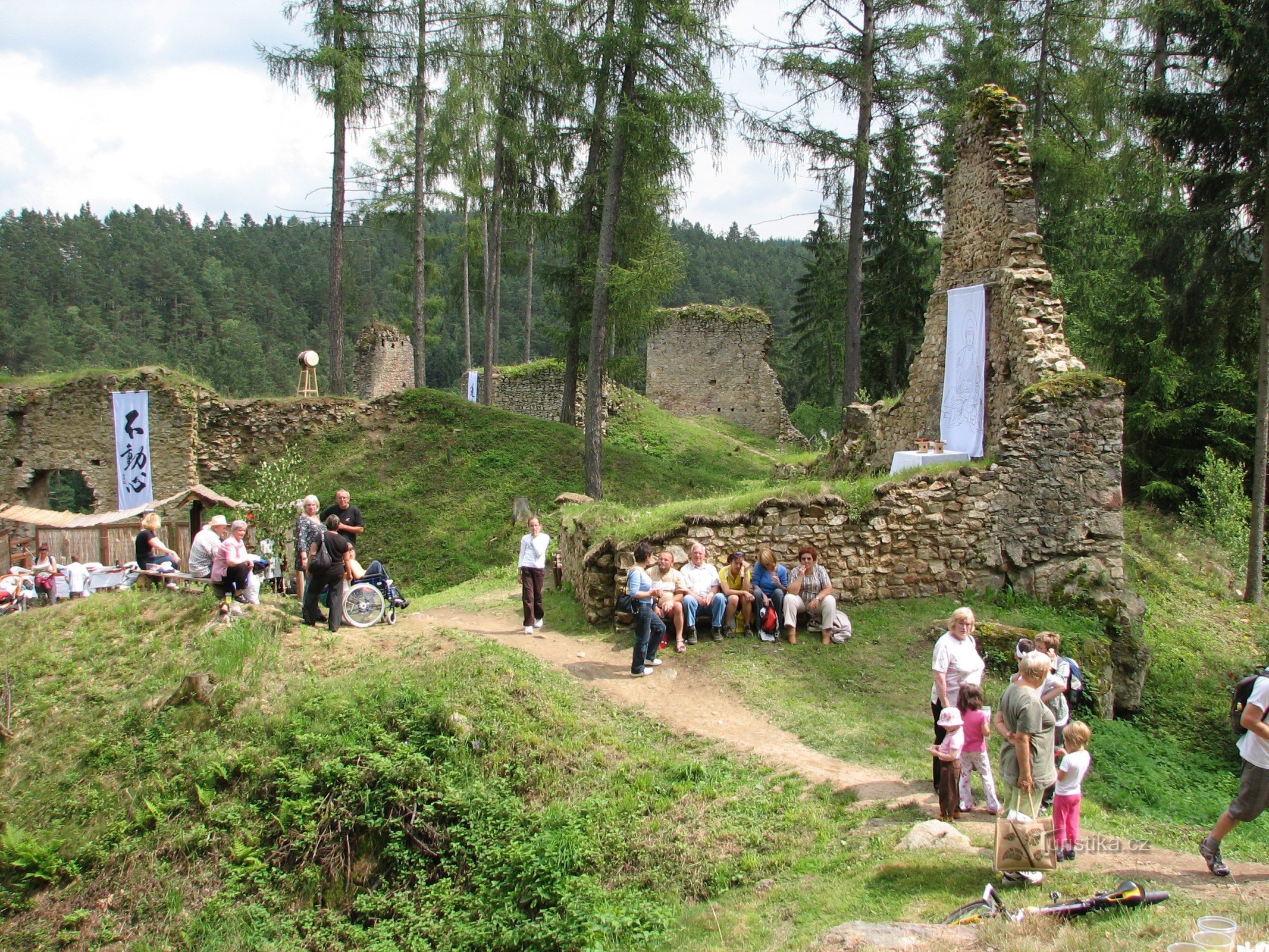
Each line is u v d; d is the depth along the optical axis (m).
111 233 89.62
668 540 10.75
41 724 9.00
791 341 61.00
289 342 75.06
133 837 7.66
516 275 38.72
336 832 7.37
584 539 11.81
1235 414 17.47
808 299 40.47
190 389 20.53
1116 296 18.70
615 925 5.64
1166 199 18.72
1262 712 5.02
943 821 5.93
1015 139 13.11
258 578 11.20
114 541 14.84
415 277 22.56
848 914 4.84
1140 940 3.99
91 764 8.40
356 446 20.89
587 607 11.25
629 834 6.71
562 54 18.12
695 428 29.73
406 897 6.88
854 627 10.41
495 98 21.81
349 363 73.31
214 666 9.02
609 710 8.56
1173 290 15.97
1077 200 19.80
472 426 21.53
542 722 8.11
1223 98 14.41
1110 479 11.05
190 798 7.86
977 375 13.20
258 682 8.91
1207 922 3.87
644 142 18.05
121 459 20.22
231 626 9.75
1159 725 10.42
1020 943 4.01
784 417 32.72
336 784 7.62
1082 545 11.02
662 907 5.86
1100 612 10.67
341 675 9.09
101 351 61.62
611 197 18.78
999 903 4.55
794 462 21.28
